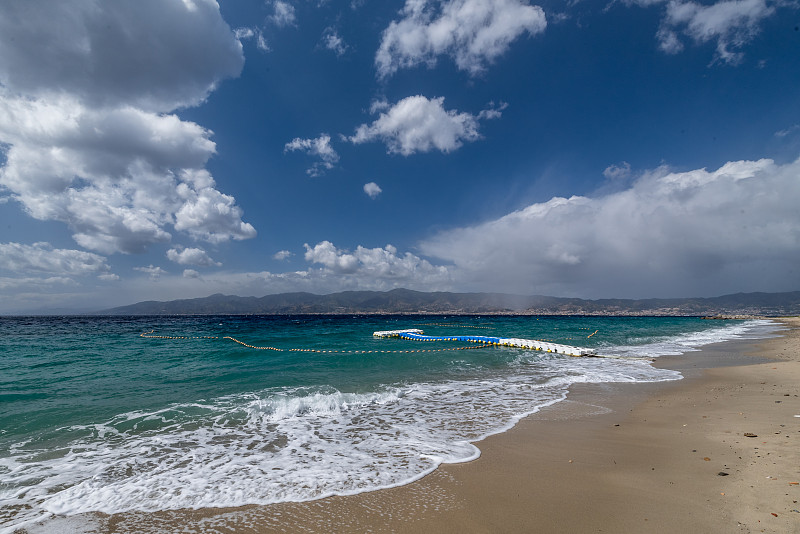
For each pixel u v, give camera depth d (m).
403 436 7.84
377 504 5.00
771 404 9.73
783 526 4.14
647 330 48.03
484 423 8.73
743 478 5.42
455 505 4.95
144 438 7.73
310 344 28.77
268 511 4.86
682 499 4.92
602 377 14.73
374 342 31.19
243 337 34.34
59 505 5.07
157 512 4.87
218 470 6.17
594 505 4.87
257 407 9.91
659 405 10.23
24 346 26.14
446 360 20.05
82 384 13.01
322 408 9.97
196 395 11.36
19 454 6.89
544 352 24.05
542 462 6.39
